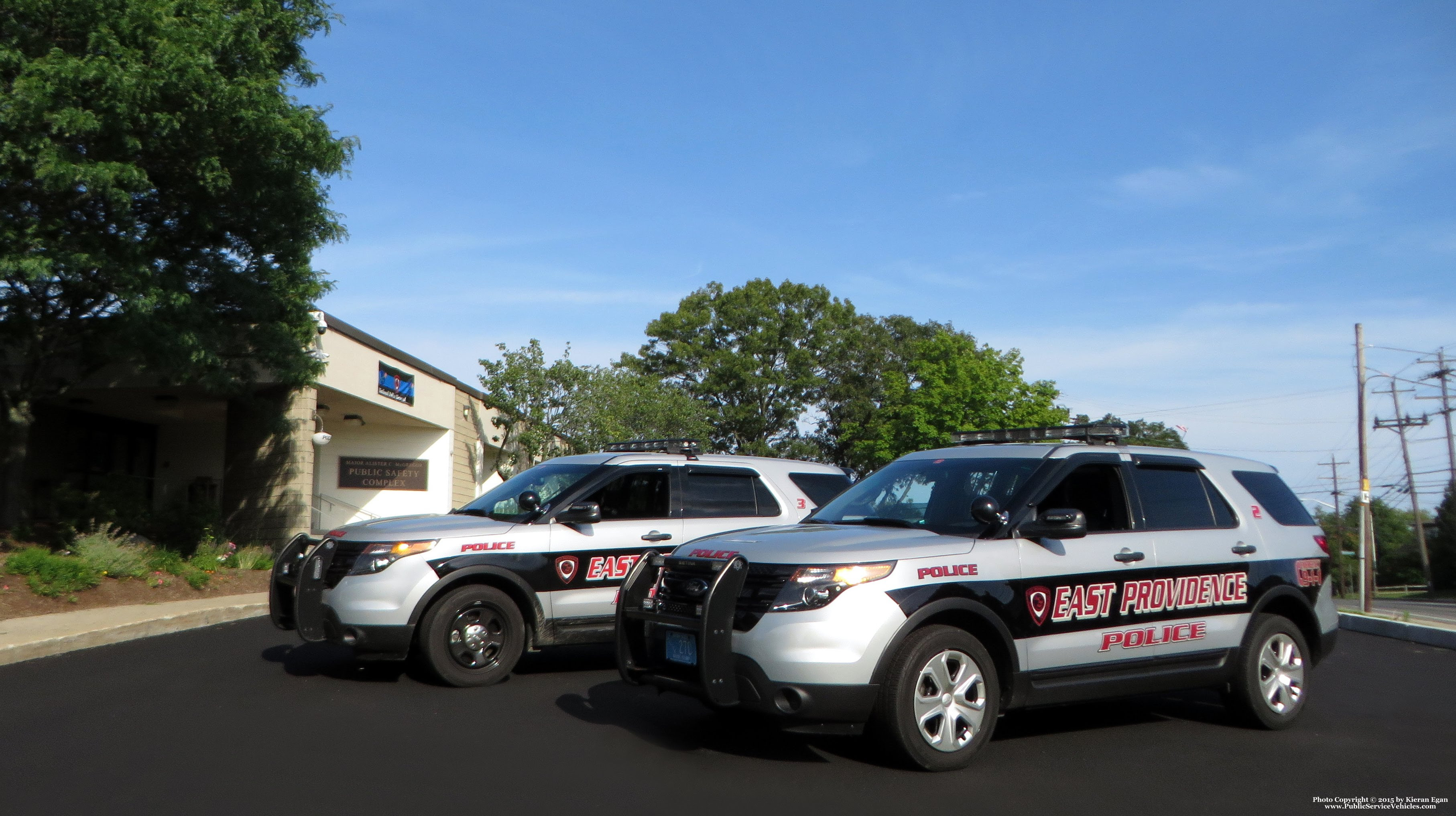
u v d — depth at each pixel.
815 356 61.38
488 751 6.02
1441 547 64.25
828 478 9.98
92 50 11.57
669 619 6.00
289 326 16.38
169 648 10.11
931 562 5.82
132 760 5.73
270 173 13.72
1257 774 5.93
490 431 32.41
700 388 58.72
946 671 5.73
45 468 24.25
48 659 9.41
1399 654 12.20
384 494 28.36
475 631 8.04
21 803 4.93
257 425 21.27
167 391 21.94
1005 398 46.53
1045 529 6.13
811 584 5.56
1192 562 6.82
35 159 11.48
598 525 8.69
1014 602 6.02
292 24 13.88
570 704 7.38
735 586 5.70
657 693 7.81
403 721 6.78
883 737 5.65
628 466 9.02
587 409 29.78
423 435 28.78
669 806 5.05
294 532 20.84
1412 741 6.89
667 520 8.99
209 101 12.20
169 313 13.63
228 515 21.30
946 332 50.28
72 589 12.76
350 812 4.85
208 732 6.41
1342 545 77.81
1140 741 6.72
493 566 8.12
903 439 49.22
